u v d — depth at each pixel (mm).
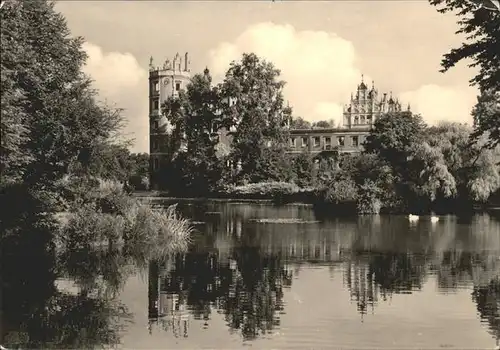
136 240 21797
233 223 31500
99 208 22641
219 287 14617
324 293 13781
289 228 28719
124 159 24906
